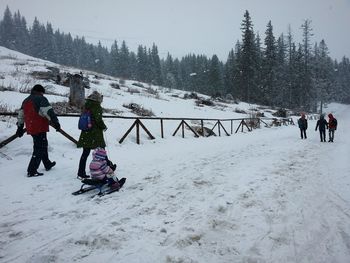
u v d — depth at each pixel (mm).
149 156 10188
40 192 5941
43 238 4062
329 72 88250
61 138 10188
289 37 70000
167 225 4516
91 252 3723
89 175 7180
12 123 9984
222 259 3615
